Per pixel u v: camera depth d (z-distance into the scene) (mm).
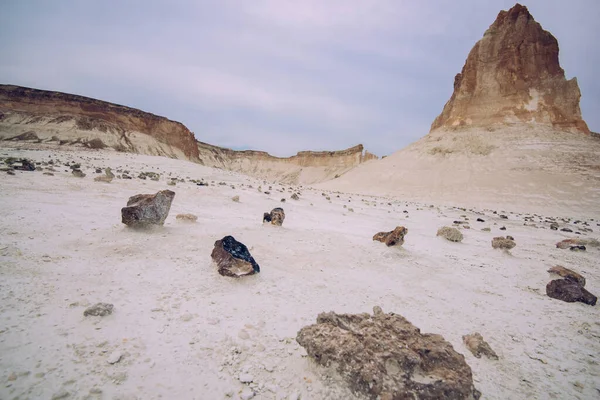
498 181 50094
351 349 3918
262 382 3807
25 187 14438
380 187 60781
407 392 3428
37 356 3643
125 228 9992
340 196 41781
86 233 9039
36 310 4648
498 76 69000
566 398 4129
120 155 53531
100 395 3230
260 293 6605
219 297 6129
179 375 3740
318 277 8141
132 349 4086
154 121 98312
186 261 7934
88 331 4328
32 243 7508
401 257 10969
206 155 160250
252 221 14508
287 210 20391
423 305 7012
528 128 61594
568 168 48594
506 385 4301
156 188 20609
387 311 6457
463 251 13016
